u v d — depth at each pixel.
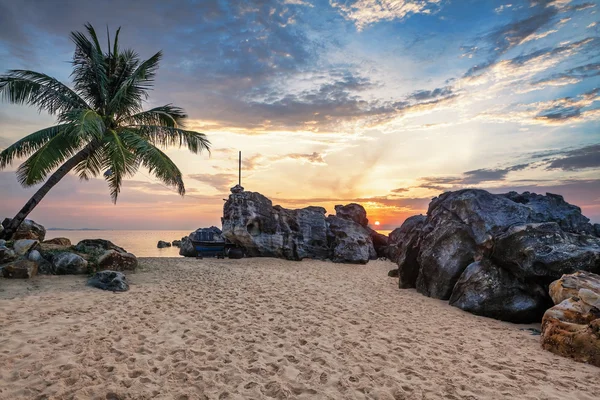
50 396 4.16
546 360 6.00
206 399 4.36
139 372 4.95
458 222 11.82
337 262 21.78
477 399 4.55
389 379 5.06
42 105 13.93
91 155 15.23
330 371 5.27
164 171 13.78
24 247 11.38
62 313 7.44
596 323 6.01
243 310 8.58
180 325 7.16
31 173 12.71
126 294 9.59
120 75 15.50
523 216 10.96
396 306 9.97
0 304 7.77
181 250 24.80
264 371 5.19
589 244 9.25
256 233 22.06
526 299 8.70
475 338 7.21
